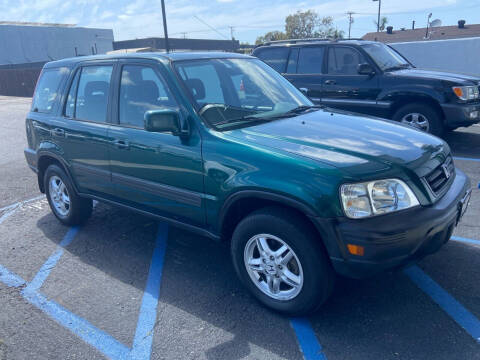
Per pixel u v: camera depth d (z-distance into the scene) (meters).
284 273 3.09
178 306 3.42
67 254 4.44
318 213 2.75
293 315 3.15
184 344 2.98
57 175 4.96
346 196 2.71
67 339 3.09
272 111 3.89
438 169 3.21
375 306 3.26
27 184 7.09
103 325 3.23
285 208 3.02
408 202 2.84
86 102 4.45
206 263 4.11
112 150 4.07
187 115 3.49
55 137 4.75
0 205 6.10
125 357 2.88
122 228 5.05
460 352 2.74
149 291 3.66
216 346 2.93
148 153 3.72
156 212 3.92
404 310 3.19
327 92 8.50
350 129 3.48
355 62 8.16
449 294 3.35
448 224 3.00
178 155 3.48
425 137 3.51
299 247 2.90
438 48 18.20
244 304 3.40
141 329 3.16
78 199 4.91
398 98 7.72
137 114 3.91
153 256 4.30
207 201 3.38
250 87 4.10
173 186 3.62
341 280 3.63
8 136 11.88
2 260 4.37
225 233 3.43
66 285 3.82
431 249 3.01
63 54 45.38
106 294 3.64
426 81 7.41
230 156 3.17
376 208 2.75
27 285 3.85
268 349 2.87
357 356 2.76
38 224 5.31
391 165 2.88
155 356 2.88
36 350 2.99
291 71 8.98
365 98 8.06
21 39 42.31
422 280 3.55
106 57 4.35
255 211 3.13
